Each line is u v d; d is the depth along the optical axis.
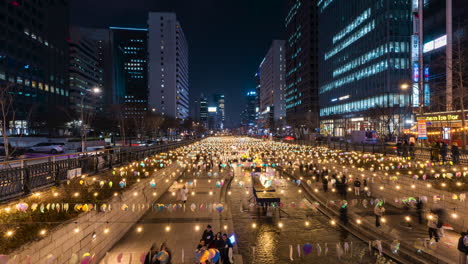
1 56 63.22
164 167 20.00
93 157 15.65
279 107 162.50
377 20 62.22
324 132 89.00
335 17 85.31
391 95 57.09
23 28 71.69
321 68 97.25
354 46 72.94
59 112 61.56
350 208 14.15
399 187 14.12
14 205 8.55
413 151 20.12
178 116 163.25
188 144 52.22
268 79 181.62
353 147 30.95
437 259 8.17
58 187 11.30
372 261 9.06
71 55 106.44
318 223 12.90
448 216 10.79
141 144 54.31
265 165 21.77
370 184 16.80
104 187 11.84
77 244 7.77
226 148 42.34
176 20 161.75
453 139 28.69
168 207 9.55
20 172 9.88
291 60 134.88
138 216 12.84
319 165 24.31
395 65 57.53
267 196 13.81
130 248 9.66
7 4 65.81
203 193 17.61
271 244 10.78
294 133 98.88
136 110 73.56
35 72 76.31
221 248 7.83
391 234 10.49
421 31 40.75
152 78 155.75
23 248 5.95
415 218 12.30
